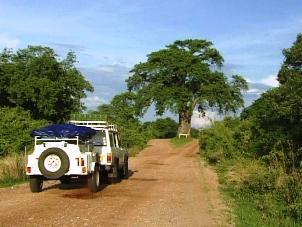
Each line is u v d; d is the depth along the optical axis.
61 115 40.22
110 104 66.50
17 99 37.34
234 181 18.75
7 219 11.59
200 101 77.94
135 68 81.56
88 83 41.53
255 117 23.55
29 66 38.16
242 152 26.22
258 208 13.80
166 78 79.25
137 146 53.09
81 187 18.52
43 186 18.67
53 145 16.50
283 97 16.61
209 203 15.05
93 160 17.14
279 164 16.67
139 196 16.36
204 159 37.91
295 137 17.53
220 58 82.31
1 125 29.83
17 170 20.41
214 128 35.00
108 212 12.87
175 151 52.34
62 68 40.31
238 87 81.06
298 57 16.16
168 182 21.31
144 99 76.75
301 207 12.12
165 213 12.98
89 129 17.42
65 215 12.27
